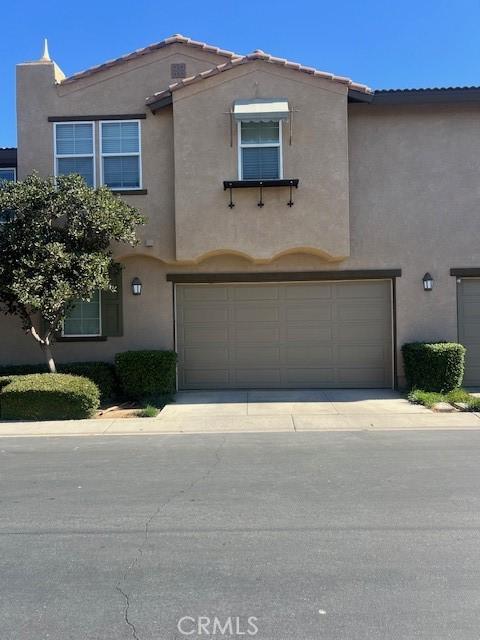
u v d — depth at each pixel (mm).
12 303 12094
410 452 7906
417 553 4512
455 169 13297
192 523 5211
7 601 3848
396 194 13297
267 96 12555
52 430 9875
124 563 4402
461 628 3455
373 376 13523
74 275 11125
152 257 13312
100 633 3445
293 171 12562
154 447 8516
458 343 13281
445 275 13281
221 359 13648
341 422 10234
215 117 12617
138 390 12344
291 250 12812
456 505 5609
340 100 12539
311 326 13570
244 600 3812
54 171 13336
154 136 13203
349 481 6465
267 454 7914
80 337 13430
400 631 3426
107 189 12023
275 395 12859
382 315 13531
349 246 12734
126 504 5770
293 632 3426
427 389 12422
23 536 4961
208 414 11031
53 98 13375
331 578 4105
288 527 5082
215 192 12609
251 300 13625
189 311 13648
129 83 13375
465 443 8477
